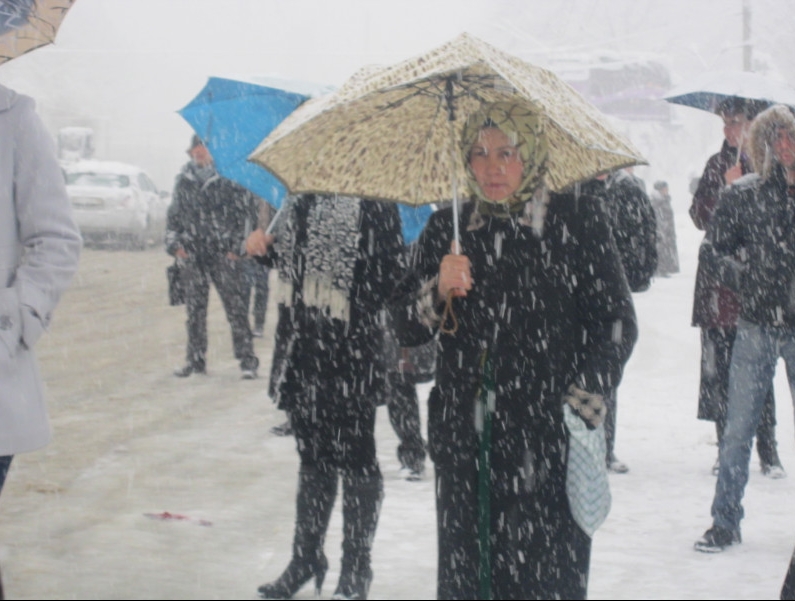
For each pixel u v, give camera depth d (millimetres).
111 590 5512
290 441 8859
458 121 4617
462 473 4227
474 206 4344
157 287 21031
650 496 7406
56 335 14898
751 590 5605
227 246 11594
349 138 4602
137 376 11875
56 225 4348
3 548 6133
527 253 4199
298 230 5469
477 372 4207
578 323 4242
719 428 7703
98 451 8422
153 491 7340
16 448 4230
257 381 11695
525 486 4160
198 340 11969
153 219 31500
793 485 7754
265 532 6520
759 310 6258
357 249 5348
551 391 4168
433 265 4395
